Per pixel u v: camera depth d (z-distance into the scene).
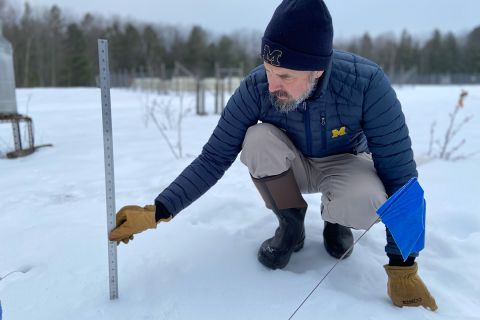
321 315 1.58
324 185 1.91
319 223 2.45
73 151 4.70
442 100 13.82
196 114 9.62
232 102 1.83
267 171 1.81
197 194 1.80
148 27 45.31
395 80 38.62
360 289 1.81
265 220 2.45
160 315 1.61
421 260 2.06
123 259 1.98
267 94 1.76
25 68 33.81
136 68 43.12
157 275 1.85
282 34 1.46
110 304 1.67
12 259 2.03
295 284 1.78
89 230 2.30
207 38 48.38
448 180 3.39
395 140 1.70
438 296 1.76
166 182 3.32
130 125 7.18
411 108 10.42
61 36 38.44
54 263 1.96
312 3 1.45
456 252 2.13
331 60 1.58
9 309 1.64
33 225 2.43
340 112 1.73
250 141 1.79
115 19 51.94
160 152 4.60
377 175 1.82
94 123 7.38
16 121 4.45
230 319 1.58
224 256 2.00
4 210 2.71
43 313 1.62
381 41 54.47
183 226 2.32
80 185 3.29
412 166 1.74
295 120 1.80
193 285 1.79
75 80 37.25
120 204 2.80
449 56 47.59
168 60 45.53
